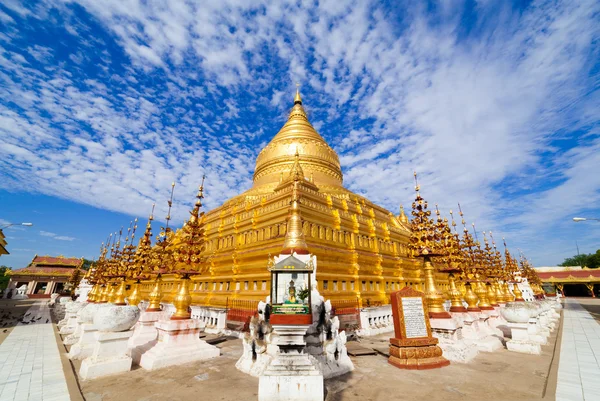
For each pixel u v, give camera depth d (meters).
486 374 12.84
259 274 26.28
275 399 9.66
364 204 40.97
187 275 16.95
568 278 89.62
